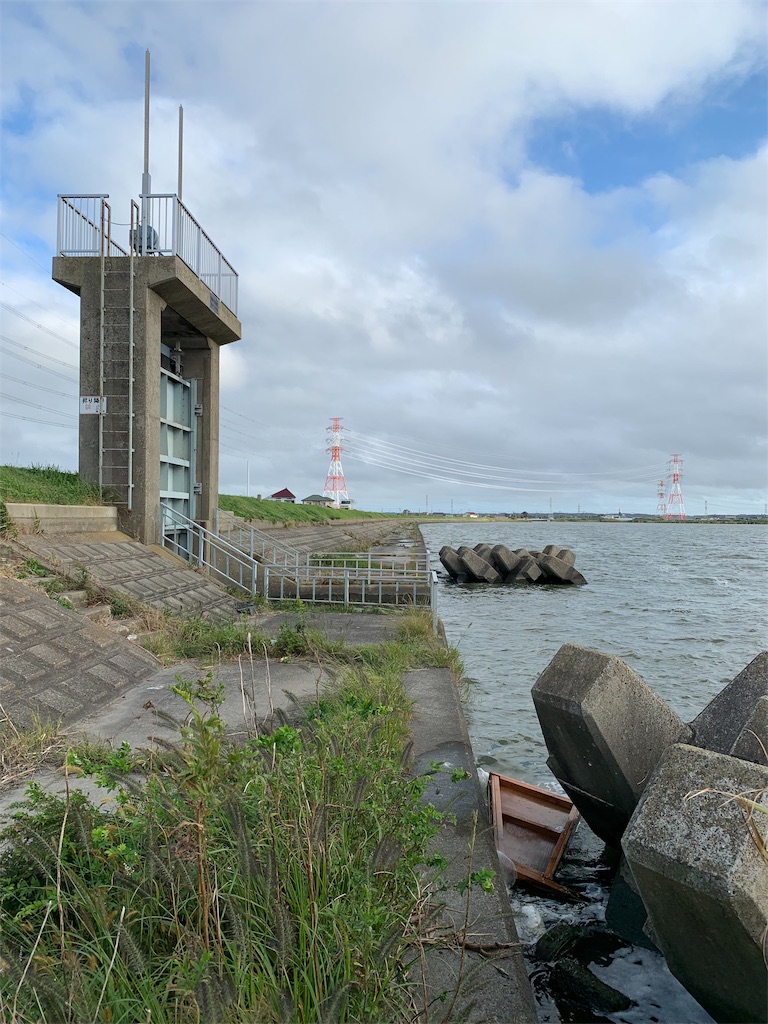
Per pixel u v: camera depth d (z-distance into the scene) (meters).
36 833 2.68
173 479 15.66
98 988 2.18
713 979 2.87
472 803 4.85
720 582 32.72
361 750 3.80
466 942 3.18
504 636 15.87
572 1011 3.46
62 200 13.54
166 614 10.41
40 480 12.68
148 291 13.27
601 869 4.81
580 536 117.75
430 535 85.94
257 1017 1.92
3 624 7.19
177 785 2.85
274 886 2.40
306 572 17.14
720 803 2.66
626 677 4.32
